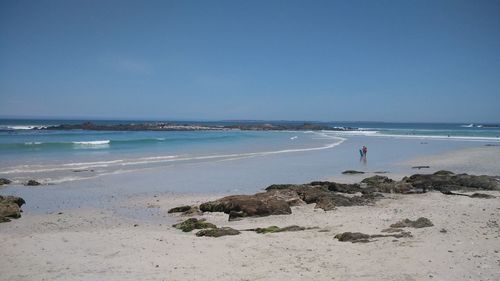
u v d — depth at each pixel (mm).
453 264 9539
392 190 21281
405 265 9617
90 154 38125
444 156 41438
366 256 10406
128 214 16953
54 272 9672
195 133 92125
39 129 85125
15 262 10414
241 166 32406
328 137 80438
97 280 9117
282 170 30547
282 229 13594
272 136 83125
